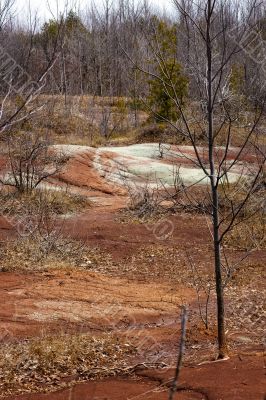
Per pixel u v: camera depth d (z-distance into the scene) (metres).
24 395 5.96
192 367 6.31
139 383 6.01
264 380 5.39
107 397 5.61
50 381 6.43
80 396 5.74
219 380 5.53
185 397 5.25
